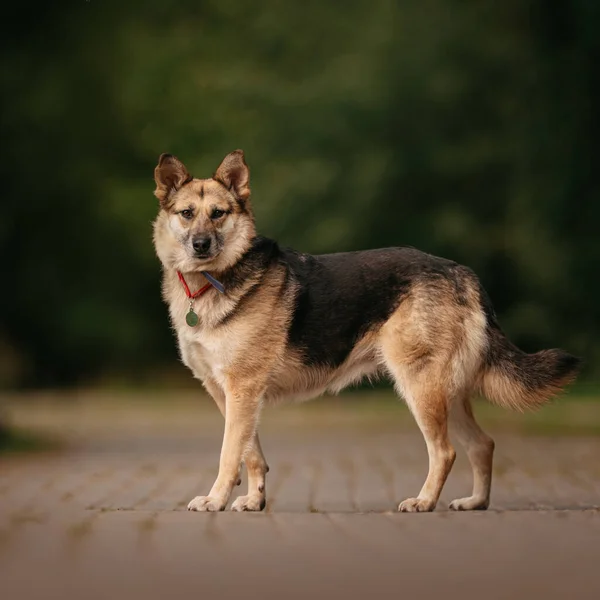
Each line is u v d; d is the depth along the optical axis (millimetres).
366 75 29938
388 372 8688
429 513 7789
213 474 11789
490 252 29453
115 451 15539
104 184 36188
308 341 8609
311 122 30219
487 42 29625
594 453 14570
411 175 30000
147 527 7090
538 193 27062
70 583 5246
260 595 4906
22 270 35625
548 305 28250
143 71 36312
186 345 8703
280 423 22953
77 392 34188
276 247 8805
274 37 32250
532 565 5594
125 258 36531
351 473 11953
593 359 27906
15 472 12109
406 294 8609
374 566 5625
